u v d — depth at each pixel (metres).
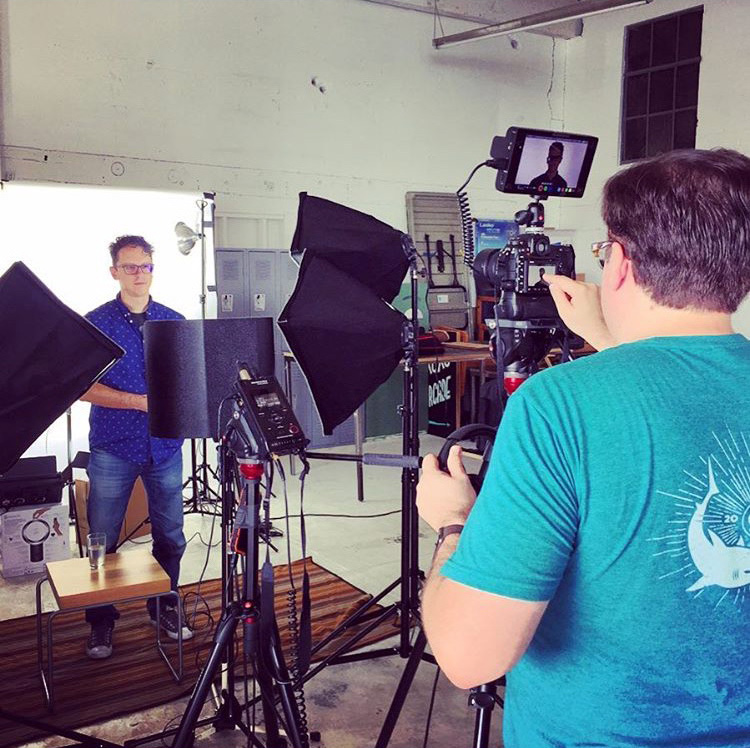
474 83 7.48
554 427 0.75
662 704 0.77
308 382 2.12
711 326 0.80
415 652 2.04
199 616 3.27
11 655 2.93
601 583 0.76
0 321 1.74
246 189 6.23
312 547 4.12
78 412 4.95
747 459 0.76
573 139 2.13
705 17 6.94
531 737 0.85
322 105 6.55
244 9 6.05
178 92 5.84
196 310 5.20
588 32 7.95
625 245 0.82
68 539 3.87
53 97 5.34
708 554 0.75
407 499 2.62
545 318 1.88
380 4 6.77
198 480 4.75
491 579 0.73
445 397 6.91
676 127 7.42
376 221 2.38
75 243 4.83
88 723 2.46
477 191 7.62
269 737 2.10
